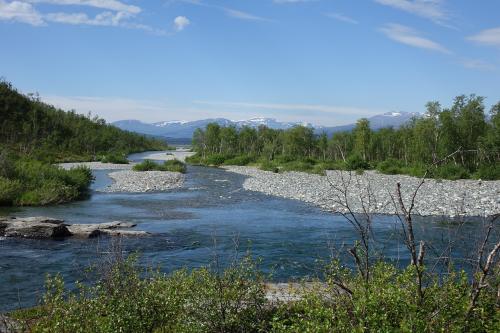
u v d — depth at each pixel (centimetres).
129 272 820
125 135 17100
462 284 639
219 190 4644
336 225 2642
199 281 816
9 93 11788
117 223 2558
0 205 3328
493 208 3150
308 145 11200
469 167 7175
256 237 2277
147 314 746
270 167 8162
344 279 723
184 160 11844
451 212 2977
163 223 2722
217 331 732
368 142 9750
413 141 7938
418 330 542
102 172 6994
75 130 12456
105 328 704
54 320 741
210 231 2453
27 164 4241
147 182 5262
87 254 1855
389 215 2884
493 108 7756
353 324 581
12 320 842
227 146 12825
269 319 793
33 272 1568
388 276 639
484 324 586
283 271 1562
